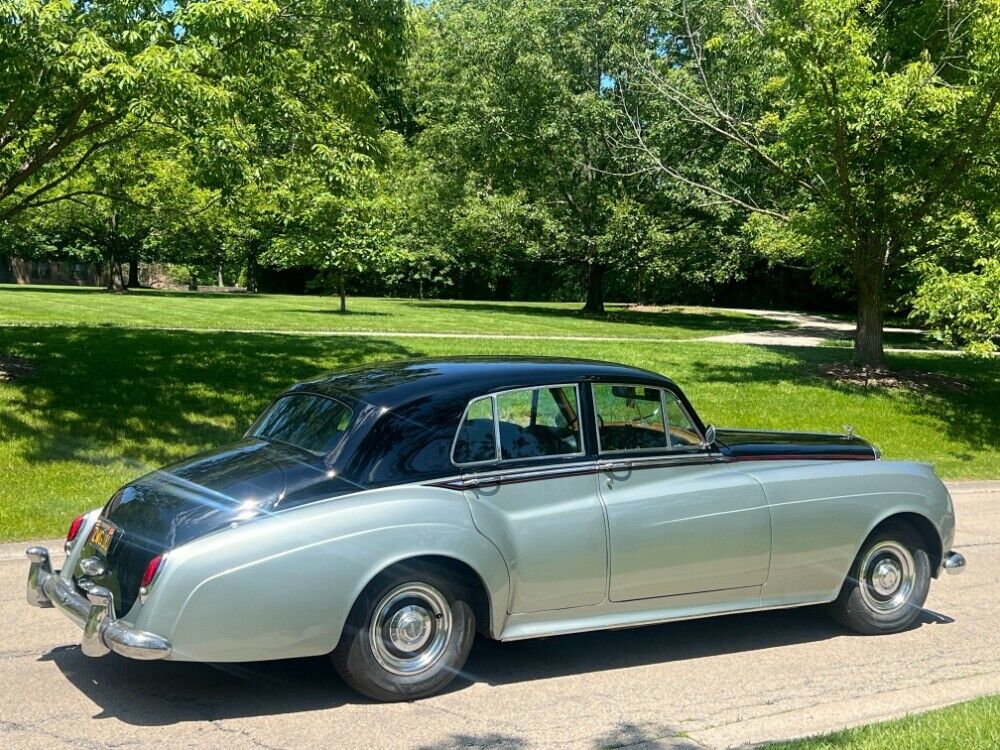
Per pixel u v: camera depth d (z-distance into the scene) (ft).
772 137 67.31
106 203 64.80
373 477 15.69
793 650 18.98
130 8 36.78
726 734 14.64
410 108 141.18
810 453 19.80
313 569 14.65
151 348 54.03
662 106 92.48
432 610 15.80
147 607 14.11
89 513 17.25
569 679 17.02
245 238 123.03
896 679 17.30
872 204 55.21
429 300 150.71
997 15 47.26
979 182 54.08
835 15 47.44
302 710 15.21
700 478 18.30
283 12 43.01
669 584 17.85
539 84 104.47
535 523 16.55
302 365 51.93
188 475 16.49
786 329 108.37
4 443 33.01
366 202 56.03
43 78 37.40
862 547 19.84
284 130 44.06
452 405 16.56
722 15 72.79
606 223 107.86
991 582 24.50
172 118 35.94
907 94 49.16
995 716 14.17
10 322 68.54
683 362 63.31
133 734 14.15
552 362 18.30
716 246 104.27
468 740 14.21
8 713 14.84
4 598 20.77
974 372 66.23
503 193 116.47
